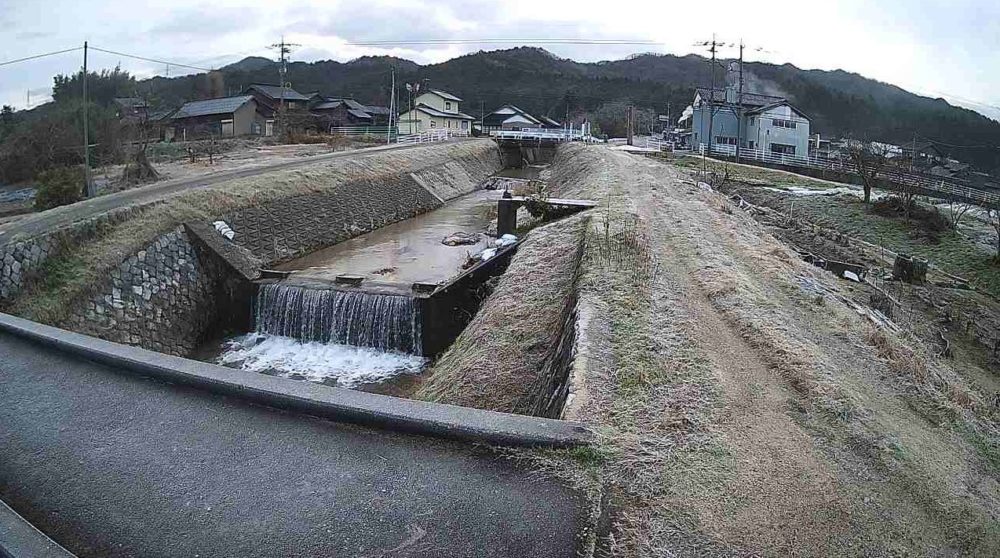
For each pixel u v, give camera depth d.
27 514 4.26
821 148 60.56
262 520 4.10
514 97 100.88
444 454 4.84
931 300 16.83
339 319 15.51
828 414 5.70
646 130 83.19
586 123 66.81
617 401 5.61
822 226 25.67
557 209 17.62
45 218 15.02
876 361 7.56
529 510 4.10
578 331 7.27
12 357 7.30
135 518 4.18
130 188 21.84
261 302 16.44
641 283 9.20
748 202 28.91
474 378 9.20
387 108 75.69
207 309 16.50
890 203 28.11
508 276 12.77
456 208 31.66
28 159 30.23
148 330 14.55
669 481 4.40
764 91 83.62
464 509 4.12
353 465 4.72
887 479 4.80
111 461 4.92
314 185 24.03
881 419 5.84
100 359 7.01
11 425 5.55
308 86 102.44
